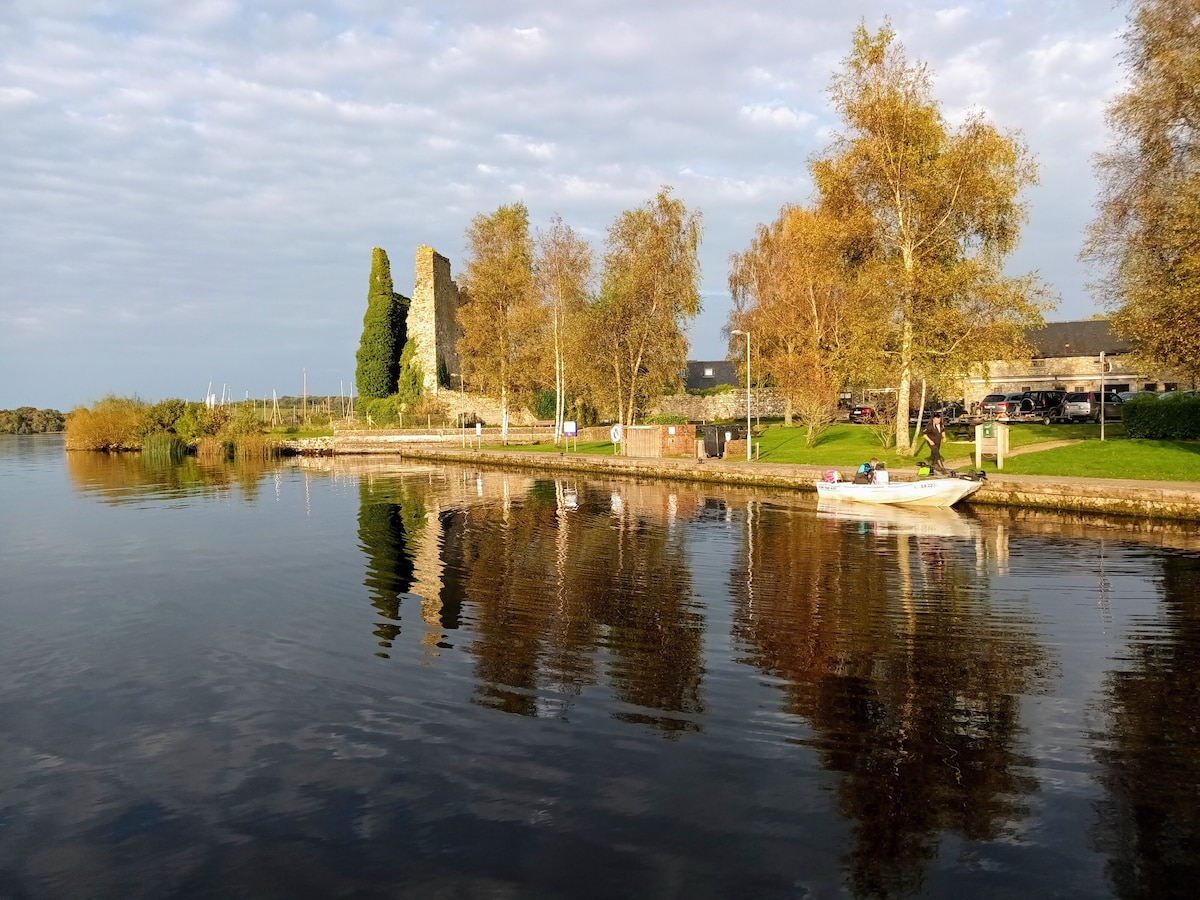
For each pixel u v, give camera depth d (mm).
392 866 6039
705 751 7766
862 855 6062
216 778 7508
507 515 24625
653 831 6410
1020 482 23891
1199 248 23500
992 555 17000
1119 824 6441
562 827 6492
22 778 7621
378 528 22672
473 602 13688
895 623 11977
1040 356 64562
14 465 52312
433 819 6660
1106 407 48469
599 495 29859
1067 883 5719
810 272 38094
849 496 26547
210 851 6328
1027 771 7316
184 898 5766
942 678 9672
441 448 56094
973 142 30109
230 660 10969
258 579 16188
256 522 24562
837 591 14000
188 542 20969
